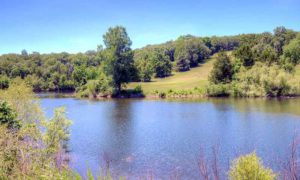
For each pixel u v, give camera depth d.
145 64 164.12
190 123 49.53
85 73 139.38
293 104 68.81
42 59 182.38
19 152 11.17
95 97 103.94
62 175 10.70
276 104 69.88
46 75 149.50
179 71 178.50
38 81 142.88
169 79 152.88
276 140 35.50
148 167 27.00
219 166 24.59
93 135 41.72
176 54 193.25
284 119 49.44
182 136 39.94
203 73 163.50
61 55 194.50
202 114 59.06
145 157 30.33
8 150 10.70
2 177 9.73
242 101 79.38
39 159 11.91
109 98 100.06
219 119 52.25
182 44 192.12
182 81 136.38
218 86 95.69
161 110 67.31
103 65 107.00
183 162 28.08
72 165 23.97
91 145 35.75
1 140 10.86
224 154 29.59
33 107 32.09
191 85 115.75
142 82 141.62
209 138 38.12
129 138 39.62
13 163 10.46
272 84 86.38
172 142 36.66
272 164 25.12
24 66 157.25
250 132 40.72
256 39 183.12
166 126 47.62
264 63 104.12
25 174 9.91
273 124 45.53
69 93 127.19
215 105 72.62
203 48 194.00
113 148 34.31
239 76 97.31
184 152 31.84
